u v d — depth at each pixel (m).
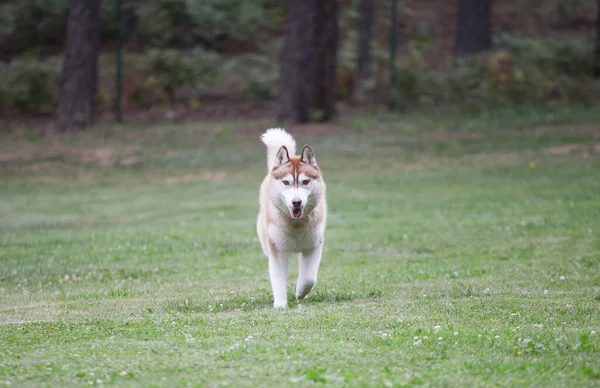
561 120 30.36
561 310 7.52
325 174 22.95
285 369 5.47
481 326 6.85
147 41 39.47
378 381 5.16
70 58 29.12
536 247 12.14
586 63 36.50
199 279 10.80
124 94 33.72
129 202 19.34
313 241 8.31
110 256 12.77
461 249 12.49
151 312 8.20
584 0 46.78
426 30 43.16
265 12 43.31
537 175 21.39
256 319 7.34
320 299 8.70
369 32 36.41
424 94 34.28
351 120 30.81
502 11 46.38
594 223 13.98
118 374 5.42
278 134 8.96
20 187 21.58
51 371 5.52
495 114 32.12
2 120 31.39
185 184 21.92
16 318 8.12
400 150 26.23
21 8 38.16
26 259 12.59
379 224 15.53
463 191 19.56
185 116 32.38
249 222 16.38
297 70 29.75
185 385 5.13
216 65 35.75
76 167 24.20
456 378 5.22
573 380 5.16
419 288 9.38
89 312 8.32
